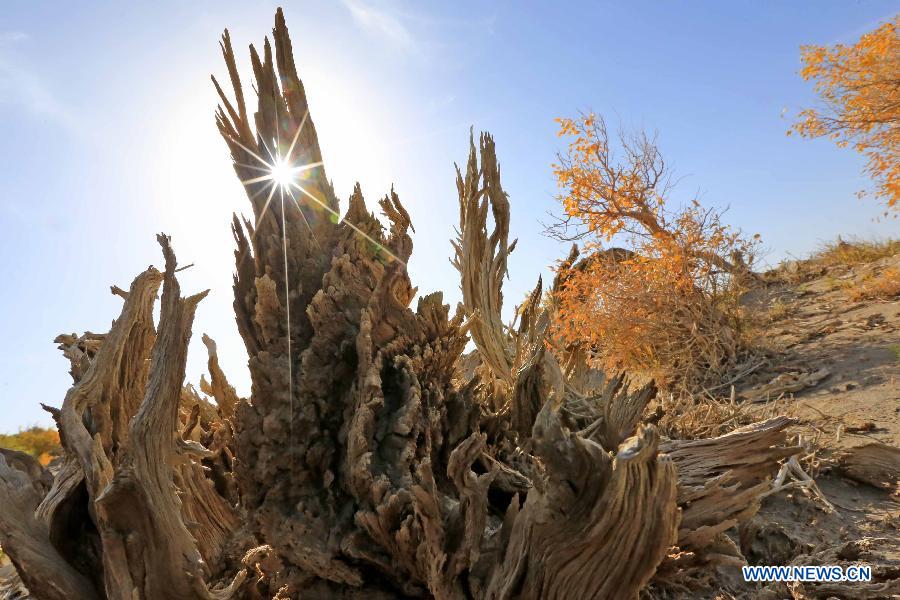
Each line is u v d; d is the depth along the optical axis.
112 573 2.44
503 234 4.88
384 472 3.20
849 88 10.62
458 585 2.67
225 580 3.22
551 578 2.37
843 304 10.42
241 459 3.42
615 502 2.17
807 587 3.21
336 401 3.53
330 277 3.68
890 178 10.08
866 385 6.76
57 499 2.98
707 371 8.80
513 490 3.45
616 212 10.91
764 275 14.16
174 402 2.60
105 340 3.39
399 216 4.32
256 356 3.52
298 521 3.24
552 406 2.36
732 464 4.01
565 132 11.29
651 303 9.39
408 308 3.73
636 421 4.06
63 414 3.10
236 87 3.82
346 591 3.22
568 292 9.55
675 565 3.05
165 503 2.50
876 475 4.59
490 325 4.75
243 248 3.81
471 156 4.80
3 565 5.38
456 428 3.67
